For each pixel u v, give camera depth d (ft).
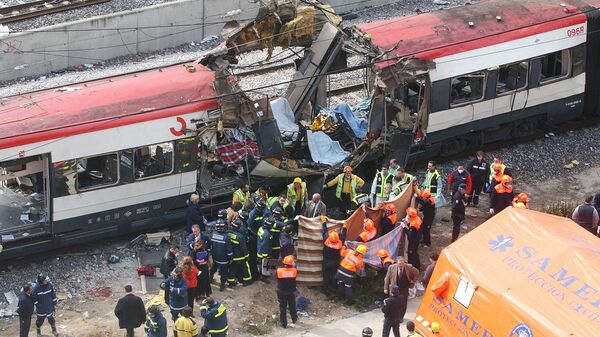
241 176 105.40
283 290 85.76
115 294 92.53
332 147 109.40
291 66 139.74
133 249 100.89
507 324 67.31
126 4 149.07
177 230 104.68
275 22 103.81
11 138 91.04
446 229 106.32
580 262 68.44
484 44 114.62
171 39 147.74
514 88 120.78
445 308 73.41
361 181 103.14
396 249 92.89
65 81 131.54
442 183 115.44
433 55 110.83
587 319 63.93
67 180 94.38
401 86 107.96
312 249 92.22
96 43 140.97
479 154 108.06
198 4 147.84
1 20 139.33
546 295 66.90
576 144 126.11
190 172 101.04
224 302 91.04
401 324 88.02
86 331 85.92
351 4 160.45
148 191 99.55
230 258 91.30
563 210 108.37
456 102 115.96
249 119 100.12
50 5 146.00
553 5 123.13
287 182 106.32
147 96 98.89
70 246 100.32
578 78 123.54
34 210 98.22
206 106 99.55
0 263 96.37
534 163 121.29
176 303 83.41
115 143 95.86
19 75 136.26
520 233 74.13
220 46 106.63
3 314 88.58
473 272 71.56
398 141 108.78
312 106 116.06
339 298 92.53
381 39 112.78
